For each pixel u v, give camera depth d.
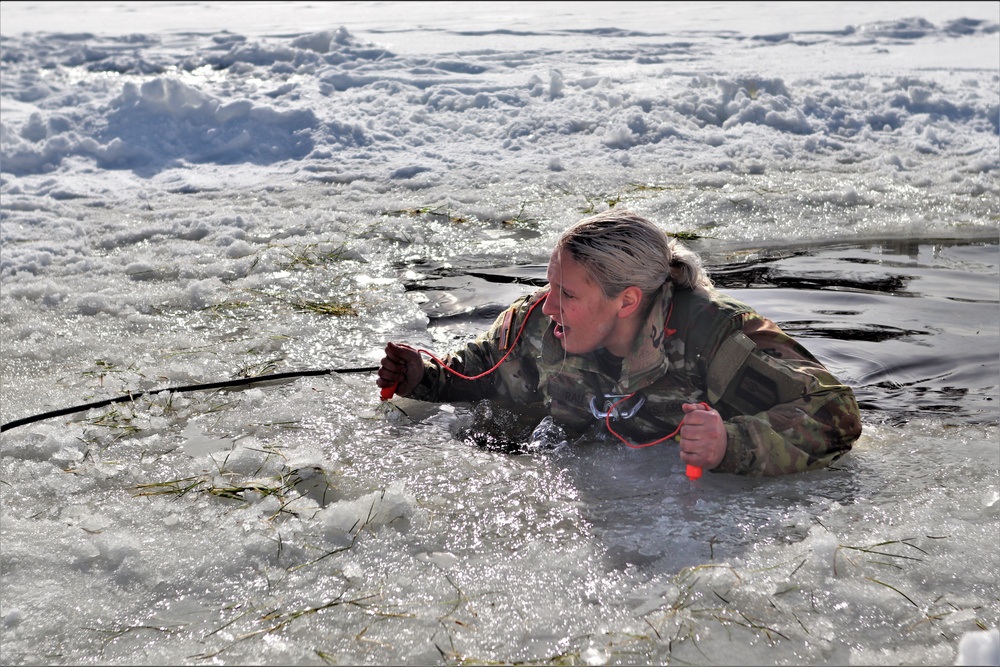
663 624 2.33
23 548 2.68
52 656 2.27
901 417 3.51
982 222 6.19
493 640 2.28
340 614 2.39
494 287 5.11
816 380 2.98
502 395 3.61
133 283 5.18
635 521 2.80
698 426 2.86
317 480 3.10
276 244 5.77
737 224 6.24
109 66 11.43
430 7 20.38
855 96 9.41
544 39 13.62
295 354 4.23
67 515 2.90
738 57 12.25
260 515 2.86
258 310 4.78
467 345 3.62
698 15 18.27
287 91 9.55
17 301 4.88
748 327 3.03
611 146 8.28
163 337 4.44
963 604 2.38
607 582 2.51
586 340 3.05
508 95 9.32
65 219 6.37
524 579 2.53
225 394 3.78
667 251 2.97
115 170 7.83
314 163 7.83
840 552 2.60
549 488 3.02
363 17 17.92
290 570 2.58
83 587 2.53
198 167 7.91
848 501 2.89
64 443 3.34
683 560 2.60
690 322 3.02
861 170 7.59
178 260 5.52
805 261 5.45
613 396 3.21
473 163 7.81
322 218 6.32
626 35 14.64
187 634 2.34
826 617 2.35
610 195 6.89
